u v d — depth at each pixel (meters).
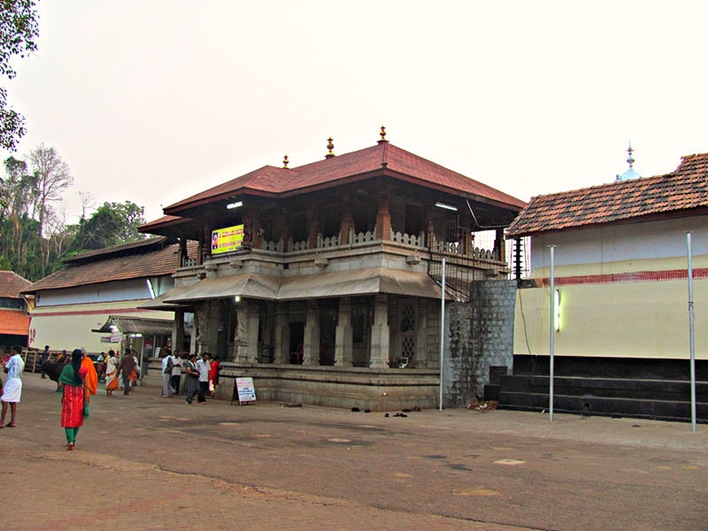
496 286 21.97
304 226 26.02
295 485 9.12
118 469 10.27
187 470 10.20
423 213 24.31
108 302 42.19
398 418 18.64
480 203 24.17
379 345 21.64
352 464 10.77
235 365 24.12
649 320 18.45
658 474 9.92
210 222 27.47
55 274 50.09
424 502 8.12
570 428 15.98
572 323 19.91
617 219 19.11
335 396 22.14
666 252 18.86
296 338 25.92
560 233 20.92
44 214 79.06
